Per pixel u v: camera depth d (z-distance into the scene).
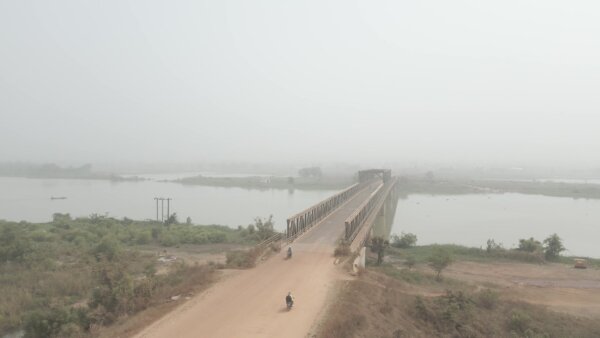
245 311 26.00
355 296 29.08
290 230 46.34
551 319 33.59
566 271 51.12
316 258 38.47
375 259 53.78
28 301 34.91
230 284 31.42
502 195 164.62
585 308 37.59
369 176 163.62
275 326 23.62
